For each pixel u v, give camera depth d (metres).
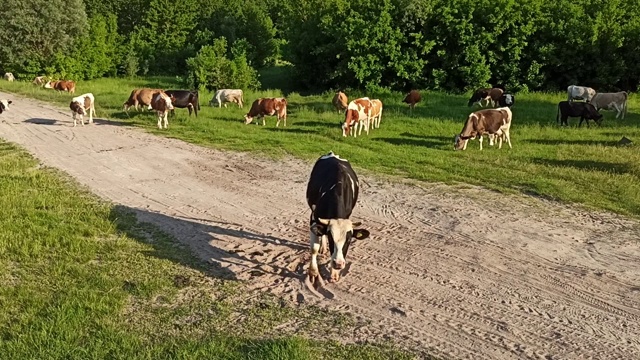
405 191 13.49
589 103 24.28
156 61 55.50
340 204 7.97
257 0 66.69
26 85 37.38
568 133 20.91
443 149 18.06
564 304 8.09
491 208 12.23
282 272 9.04
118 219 11.38
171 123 22.30
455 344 7.06
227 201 12.80
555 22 35.69
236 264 9.34
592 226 11.19
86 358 6.50
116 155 17.11
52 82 36.56
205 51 38.44
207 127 21.38
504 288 8.56
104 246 9.94
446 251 9.93
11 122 22.69
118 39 53.72
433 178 14.51
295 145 18.28
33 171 15.05
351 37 35.69
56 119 23.45
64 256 9.41
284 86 43.00
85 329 7.19
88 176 14.79
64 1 46.28
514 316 7.76
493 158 16.64
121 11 64.12
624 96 25.12
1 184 13.34
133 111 24.98
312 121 23.44
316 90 40.50
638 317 7.74
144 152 17.52
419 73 36.22
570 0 36.69
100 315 7.52
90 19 52.69
